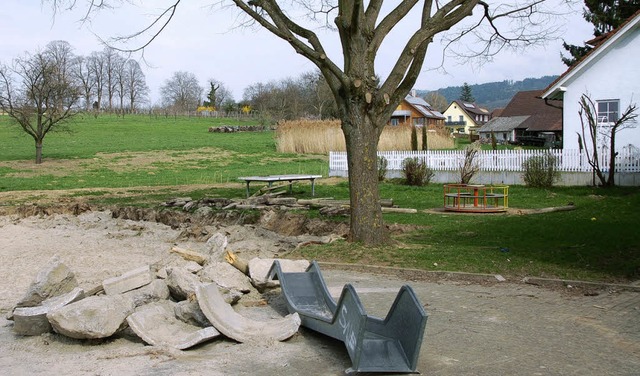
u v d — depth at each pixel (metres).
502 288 9.30
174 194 24.34
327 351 6.46
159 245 14.30
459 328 7.23
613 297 8.70
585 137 26.02
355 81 11.45
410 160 27.31
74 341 6.79
